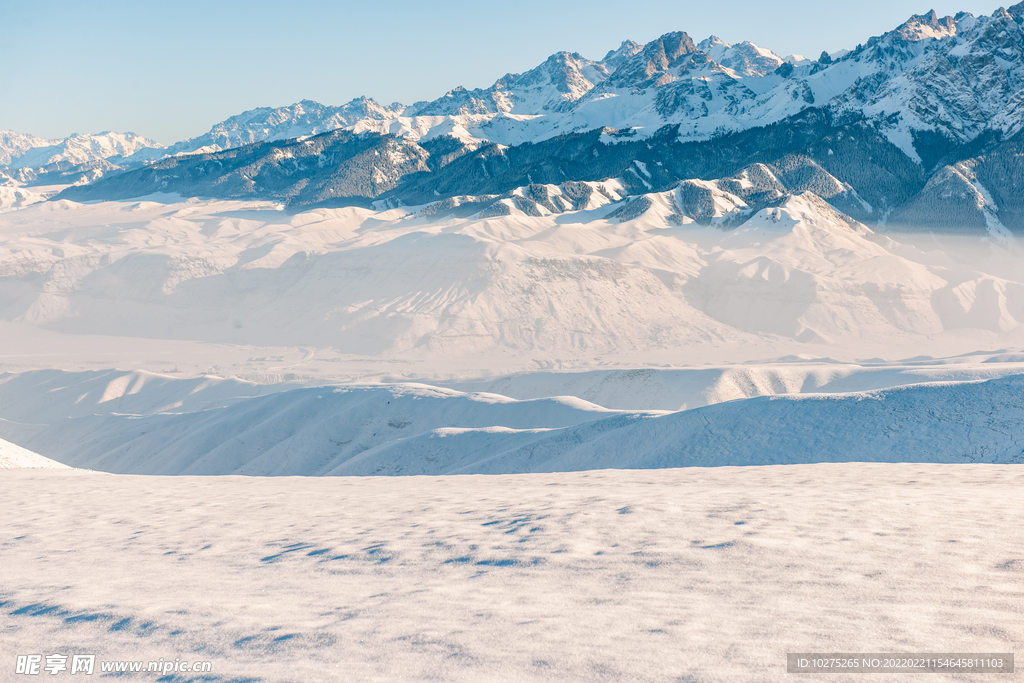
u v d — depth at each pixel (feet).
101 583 29.40
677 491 47.80
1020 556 26.71
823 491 45.11
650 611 22.52
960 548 28.25
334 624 22.71
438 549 32.89
